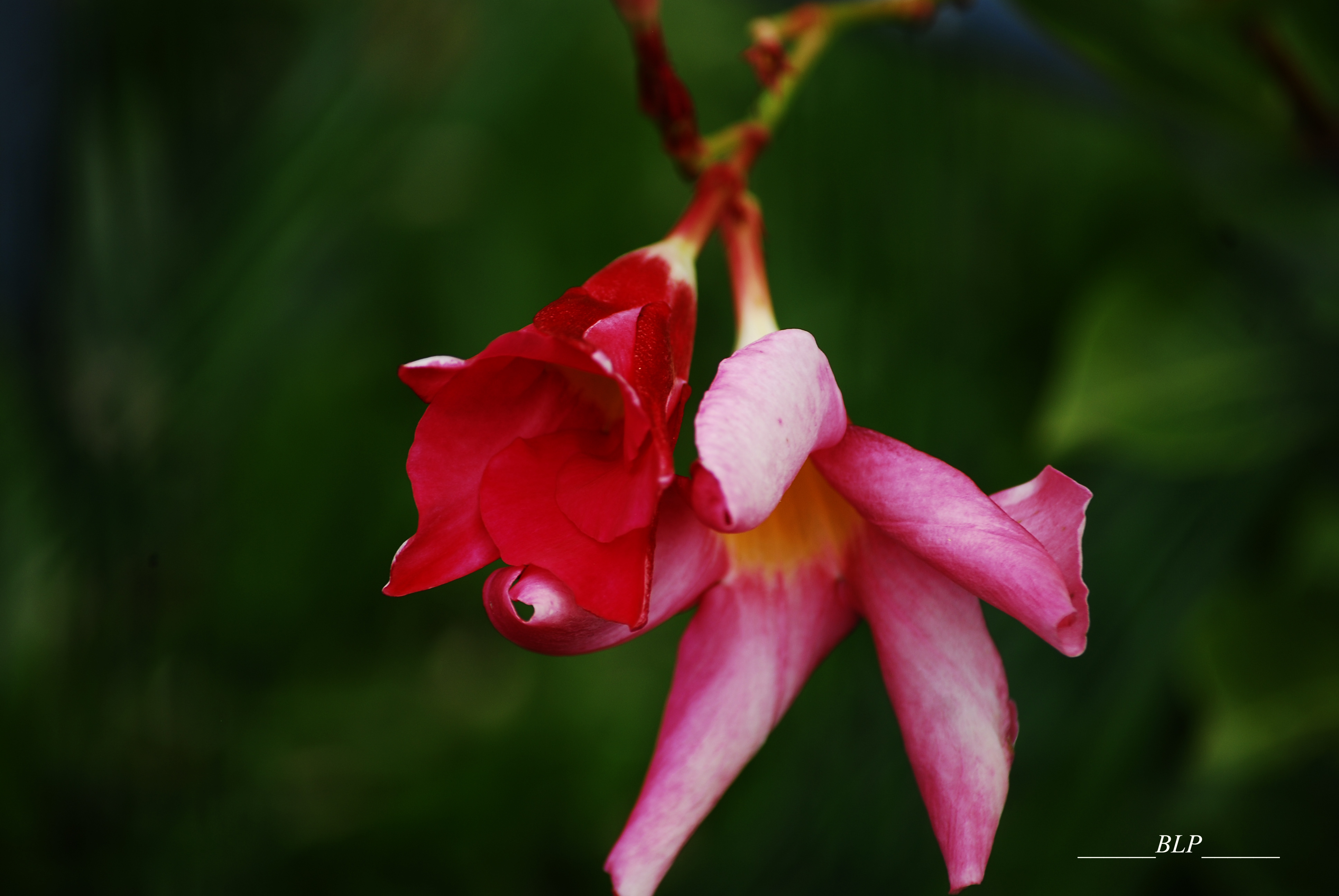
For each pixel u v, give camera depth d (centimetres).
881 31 53
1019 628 55
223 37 61
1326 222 54
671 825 43
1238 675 51
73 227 59
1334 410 52
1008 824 54
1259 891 53
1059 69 54
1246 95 51
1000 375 67
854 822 56
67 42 58
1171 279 53
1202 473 55
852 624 44
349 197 61
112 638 62
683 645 44
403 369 41
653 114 47
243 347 61
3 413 60
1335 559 53
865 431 43
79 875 62
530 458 42
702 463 40
